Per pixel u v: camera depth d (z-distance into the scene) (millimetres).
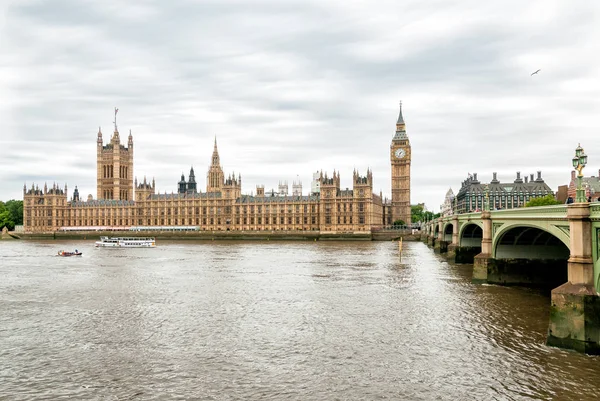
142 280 91812
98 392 37375
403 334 51719
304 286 82562
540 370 40125
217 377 40094
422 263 118188
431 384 38125
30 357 45344
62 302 70250
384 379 39281
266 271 104375
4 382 39406
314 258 135250
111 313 62906
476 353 44906
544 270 79875
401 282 85750
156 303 69125
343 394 36594
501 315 59031
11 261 134375
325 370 41438
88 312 63562
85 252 170750
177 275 98688
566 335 44625
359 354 45406
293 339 50406
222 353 46062
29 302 70375
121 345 48812
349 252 157875
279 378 39781
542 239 79375
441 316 59188
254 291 78188
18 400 36000
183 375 40594
